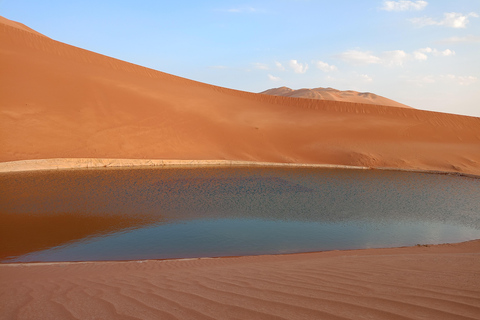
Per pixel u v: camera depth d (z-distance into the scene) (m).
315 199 17.75
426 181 24.73
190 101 44.22
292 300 2.66
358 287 2.99
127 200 15.93
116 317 2.42
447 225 13.68
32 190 16.97
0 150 25.22
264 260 7.39
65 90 36.06
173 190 18.39
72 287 3.61
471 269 3.72
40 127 29.42
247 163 30.67
